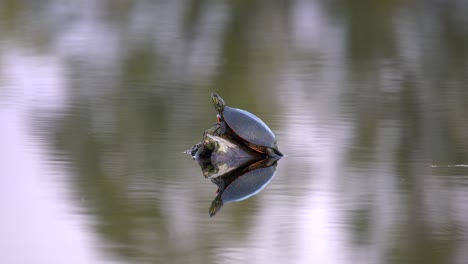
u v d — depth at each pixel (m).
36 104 51.28
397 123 48.91
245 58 77.00
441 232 28.39
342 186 34.38
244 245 26.64
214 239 27.53
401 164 38.59
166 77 64.94
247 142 39.31
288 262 25.56
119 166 36.56
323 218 29.84
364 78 67.56
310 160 39.22
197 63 73.00
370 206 31.45
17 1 119.12
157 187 33.44
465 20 111.19
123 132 43.78
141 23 101.12
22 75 62.97
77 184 33.34
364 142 43.41
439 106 55.28
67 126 44.81
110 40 86.06
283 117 49.94
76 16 106.12
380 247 26.88
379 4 127.81
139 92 57.38
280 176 36.12
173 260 25.19
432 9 122.62
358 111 52.62
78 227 28.09
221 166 37.84
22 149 39.19
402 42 91.06
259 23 103.94
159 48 81.38
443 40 93.50
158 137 42.94
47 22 99.50
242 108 52.56
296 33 96.12
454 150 41.72
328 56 80.06
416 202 31.97
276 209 31.02
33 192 32.09
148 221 28.88
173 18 106.75
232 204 31.41
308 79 66.00
